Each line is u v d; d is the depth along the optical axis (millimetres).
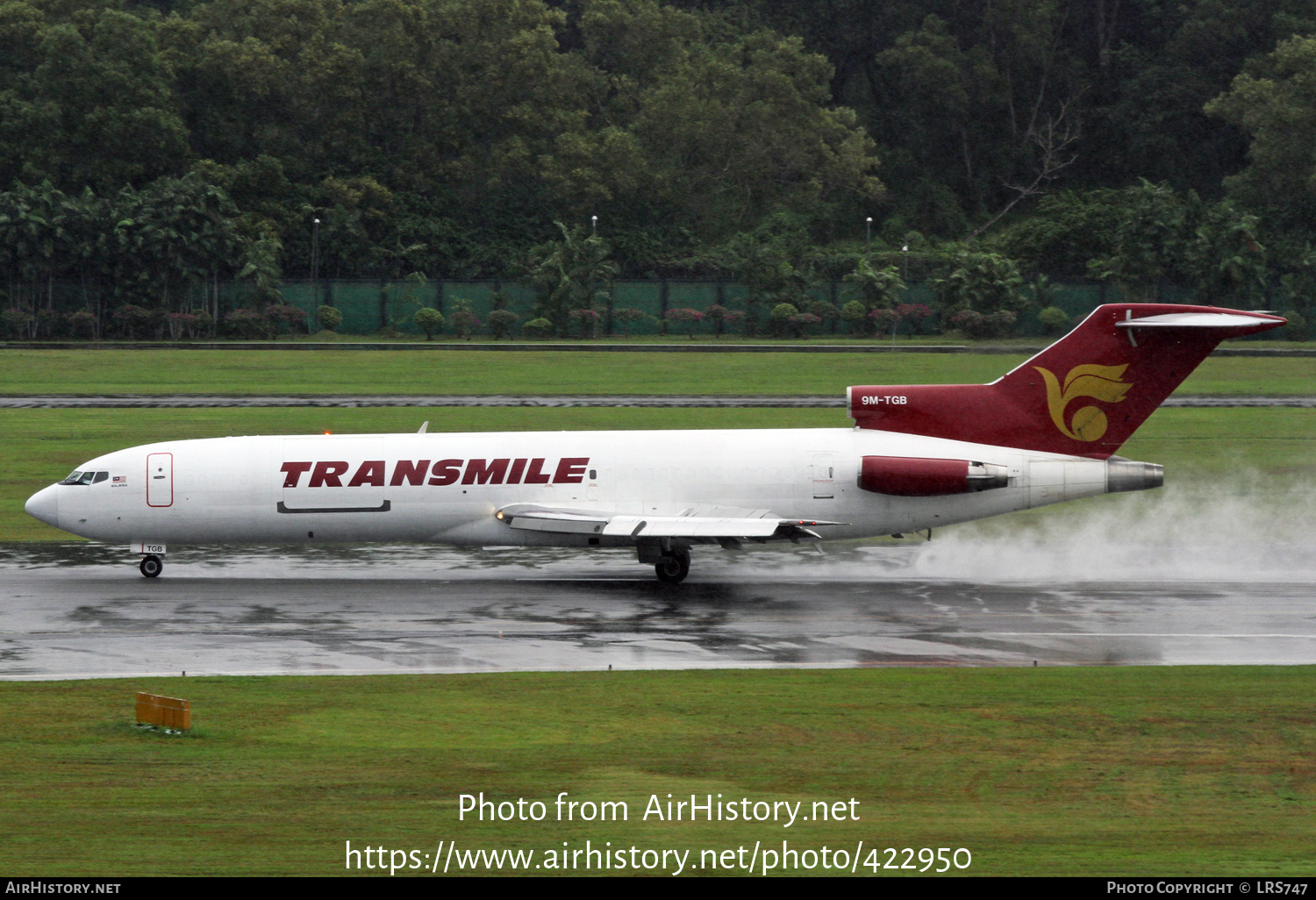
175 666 63594
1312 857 39562
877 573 89750
